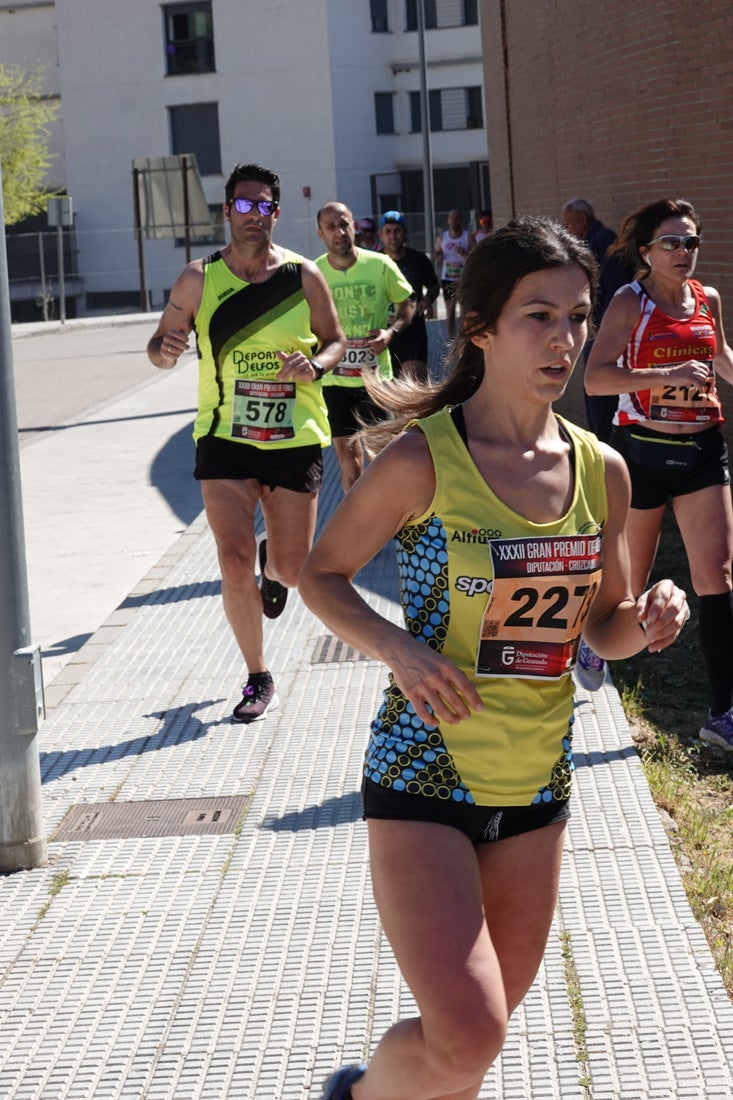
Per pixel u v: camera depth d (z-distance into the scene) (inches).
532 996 137.4
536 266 96.4
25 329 1391.5
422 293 422.0
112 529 399.9
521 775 99.0
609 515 105.8
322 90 1893.5
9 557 171.2
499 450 99.8
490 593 97.8
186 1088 127.8
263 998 141.8
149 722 228.5
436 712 92.8
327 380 339.3
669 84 390.9
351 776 199.5
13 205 1865.2
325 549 101.5
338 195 1921.8
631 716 218.8
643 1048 127.7
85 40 1953.7
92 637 282.5
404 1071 95.0
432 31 1936.5
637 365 205.5
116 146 1967.3
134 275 1975.9
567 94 523.2
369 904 160.4
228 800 193.9
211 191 1957.4
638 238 204.7
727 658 204.5
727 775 197.5
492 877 100.8
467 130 1948.8
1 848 174.9
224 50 1914.4
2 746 173.9
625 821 176.6
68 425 642.8
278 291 218.4
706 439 204.8
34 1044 136.6
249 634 226.1
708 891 157.4
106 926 159.5
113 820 189.8
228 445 221.3
